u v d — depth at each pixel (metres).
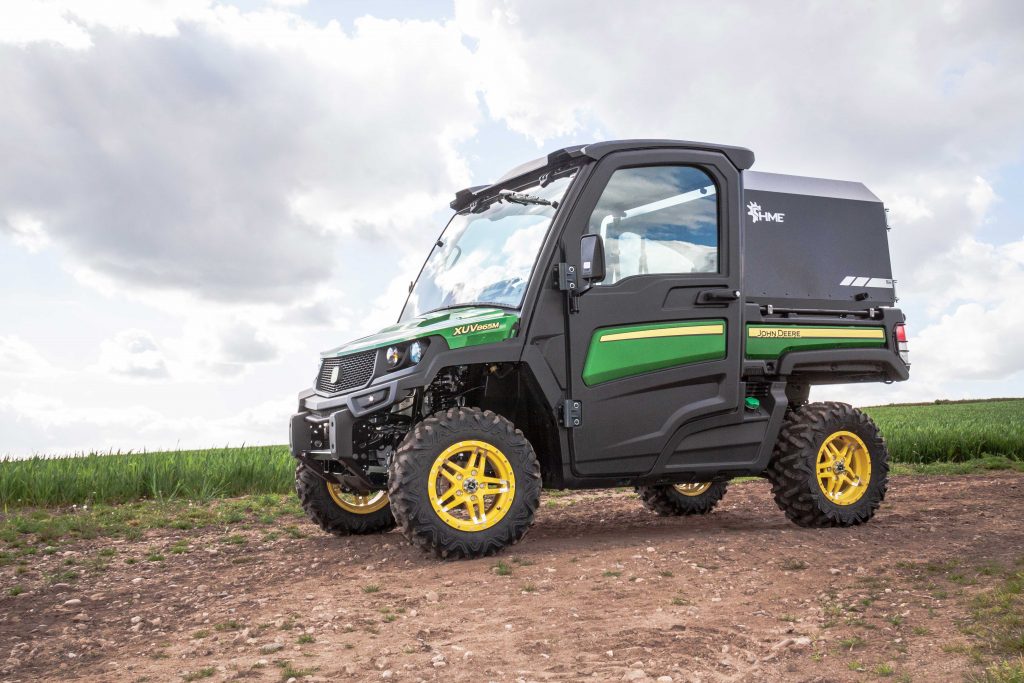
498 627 3.50
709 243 5.78
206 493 8.34
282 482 9.02
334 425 4.95
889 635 3.18
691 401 5.63
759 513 7.28
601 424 5.30
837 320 6.38
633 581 4.24
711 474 5.81
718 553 4.90
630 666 2.95
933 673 2.71
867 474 6.17
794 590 4.04
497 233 5.71
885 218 6.89
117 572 5.09
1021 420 17.91
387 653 3.18
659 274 5.54
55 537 6.17
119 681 3.01
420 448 4.75
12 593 4.54
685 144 5.75
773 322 6.07
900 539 5.36
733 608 3.72
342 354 5.39
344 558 5.23
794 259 6.34
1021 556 4.46
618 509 7.70
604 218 5.42
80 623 3.97
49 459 9.30
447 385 5.41
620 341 5.37
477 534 4.82
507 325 5.06
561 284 5.14
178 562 5.36
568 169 5.52
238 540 6.01
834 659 2.95
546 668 2.95
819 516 5.98
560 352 5.20
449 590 4.16
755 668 2.90
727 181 5.82
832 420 6.12
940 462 11.95
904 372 6.66
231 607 4.11
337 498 6.04
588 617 3.61
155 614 4.08
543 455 5.44
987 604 3.45
